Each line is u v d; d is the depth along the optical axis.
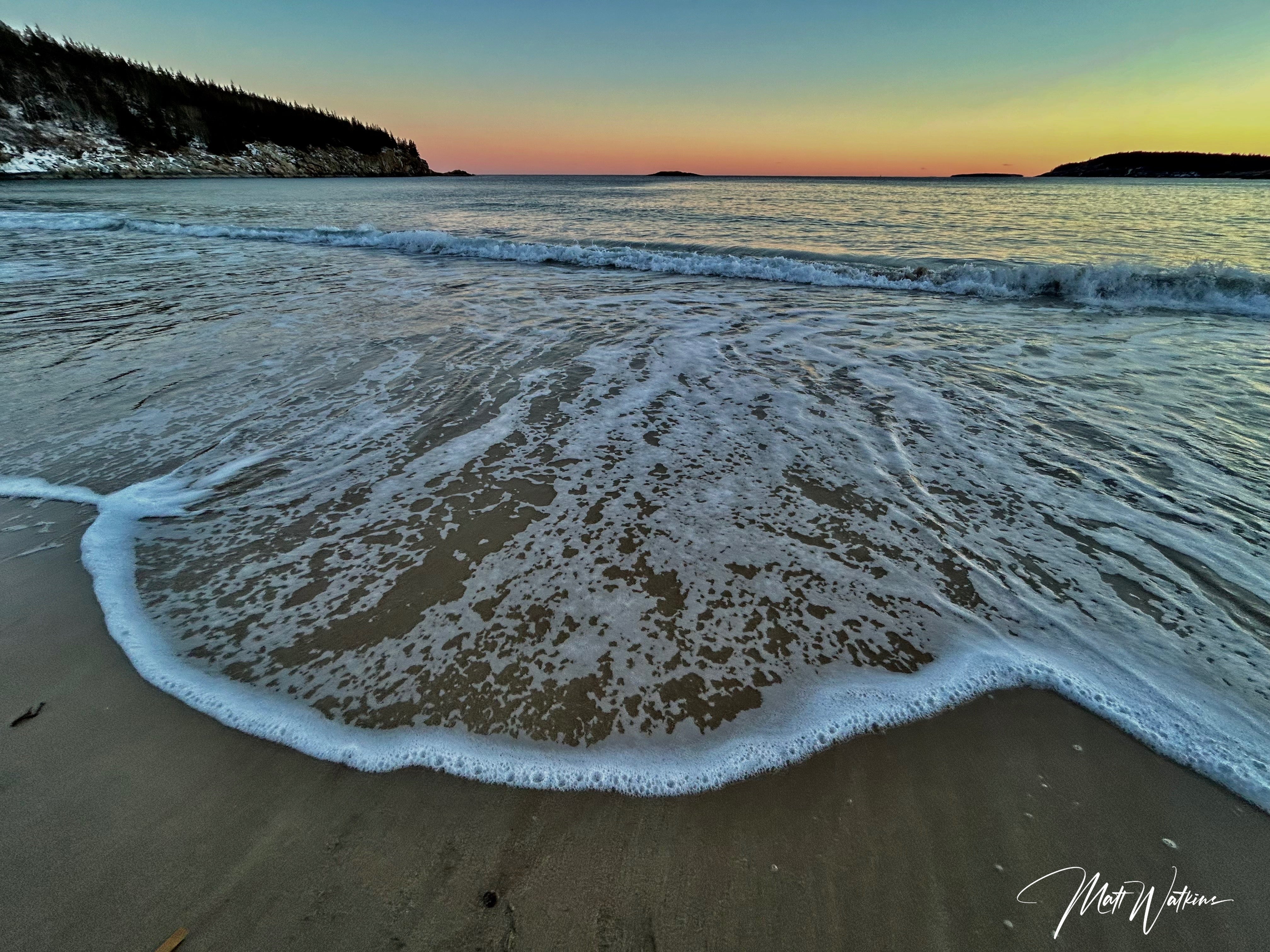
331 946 1.18
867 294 7.82
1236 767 1.55
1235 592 2.17
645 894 1.28
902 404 4.02
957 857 1.37
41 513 2.65
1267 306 6.70
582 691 1.79
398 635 1.99
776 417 3.81
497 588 2.22
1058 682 1.82
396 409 3.89
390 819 1.43
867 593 2.20
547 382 4.40
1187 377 4.50
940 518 2.69
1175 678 1.82
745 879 1.32
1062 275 7.68
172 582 2.24
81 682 1.80
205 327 5.63
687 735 1.66
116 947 1.18
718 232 14.06
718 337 5.59
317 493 2.88
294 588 2.21
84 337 5.26
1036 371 4.67
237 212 19.64
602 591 2.21
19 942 1.19
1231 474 3.04
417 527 2.61
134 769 1.55
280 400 3.99
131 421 3.62
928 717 1.71
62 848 1.36
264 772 1.54
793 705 1.75
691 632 2.02
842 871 1.33
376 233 12.56
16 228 14.59
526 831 1.40
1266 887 1.30
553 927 1.22
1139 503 2.78
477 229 15.12
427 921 1.22
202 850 1.36
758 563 2.38
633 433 3.58
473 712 1.71
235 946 1.18
